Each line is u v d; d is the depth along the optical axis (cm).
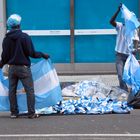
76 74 2225
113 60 2238
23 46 1422
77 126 1362
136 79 1638
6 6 2212
